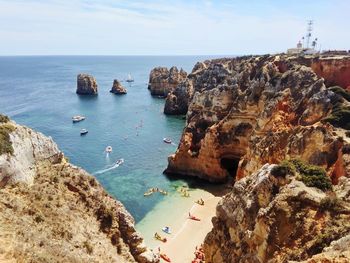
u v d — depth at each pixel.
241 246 31.33
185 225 55.78
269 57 82.69
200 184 72.38
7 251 18.83
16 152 25.08
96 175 75.94
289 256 24.89
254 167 51.16
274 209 28.17
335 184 36.03
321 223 25.61
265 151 49.19
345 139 39.22
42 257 19.48
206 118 80.69
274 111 57.38
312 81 59.06
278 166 32.69
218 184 72.25
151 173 77.94
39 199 24.58
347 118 45.94
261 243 28.31
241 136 72.00
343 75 66.94
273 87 66.00
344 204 26.42
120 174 76.94
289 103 58.31
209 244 38.25
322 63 70.19
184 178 75.25
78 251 22.91
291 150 43.31
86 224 26.02
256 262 28.12
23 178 25.03
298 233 26.08
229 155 74.06
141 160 86.38
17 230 20.72
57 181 27.02
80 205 27.08
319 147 40.31
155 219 57.78
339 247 20.17
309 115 51.31
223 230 36.22
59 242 22.39
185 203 63.47
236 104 72.94
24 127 27.62
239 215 33.56
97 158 87.12
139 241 29.22
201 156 74.50
